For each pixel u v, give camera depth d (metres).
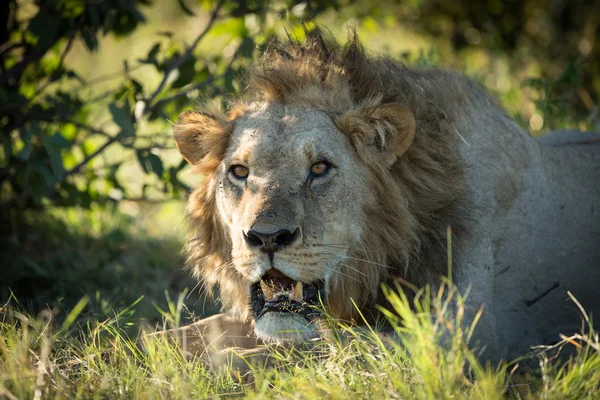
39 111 11.37
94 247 12.59
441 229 7.98
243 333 8.19
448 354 6.33
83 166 12.35
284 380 6.55
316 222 7.46
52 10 10.99
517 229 8.65
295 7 11.93
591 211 9.22
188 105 11.58
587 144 9.71
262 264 7.32
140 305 10.60
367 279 7.88
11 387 6.54
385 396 6.20
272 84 7.94
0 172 11.38
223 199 7.88
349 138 7.82
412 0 18.47
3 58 11.84
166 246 13.05
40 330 8.29
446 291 7.89
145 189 12.14
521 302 8.80
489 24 19.00
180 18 23.20
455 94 8.51
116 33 12.17
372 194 7.83
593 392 6.37
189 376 6.86
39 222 12.75
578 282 9.05
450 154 8.14
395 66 8.49
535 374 7.70
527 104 14.94
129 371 6.93
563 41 18.58
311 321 7.48
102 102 14.00
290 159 7.56
